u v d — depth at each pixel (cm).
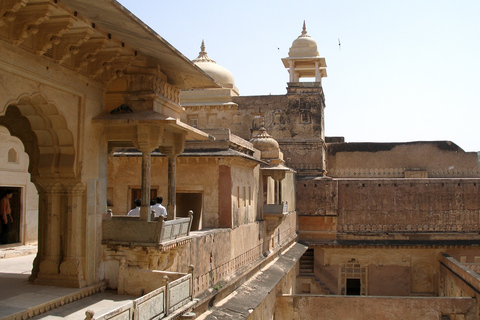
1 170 1186
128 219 971
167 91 998
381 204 2756
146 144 883
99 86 884
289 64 2928
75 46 761
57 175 822
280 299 1831
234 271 1387
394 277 2675
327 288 2686
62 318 690
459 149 3331
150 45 804
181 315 800
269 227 1859
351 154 3353
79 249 834
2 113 662
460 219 2720
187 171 1396
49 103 761
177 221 939
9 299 733
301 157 2836
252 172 1681
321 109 2877
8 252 1125
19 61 682
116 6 625
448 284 2389
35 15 653
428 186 2747
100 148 882
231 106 2808
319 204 2759
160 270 905
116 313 599
